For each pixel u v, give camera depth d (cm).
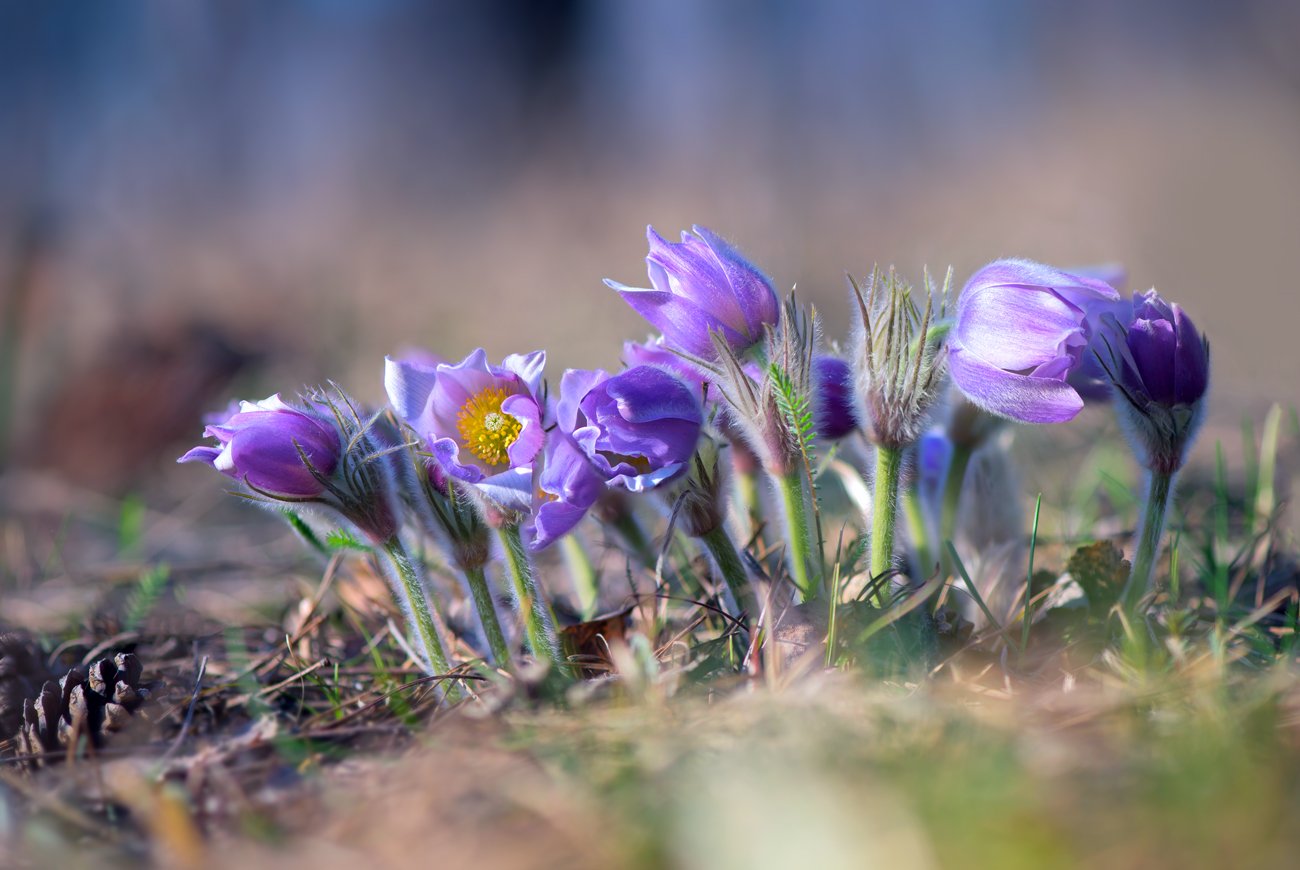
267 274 331
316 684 112
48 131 379
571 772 101
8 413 200
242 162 432
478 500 107
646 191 399
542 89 514
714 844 97
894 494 109
